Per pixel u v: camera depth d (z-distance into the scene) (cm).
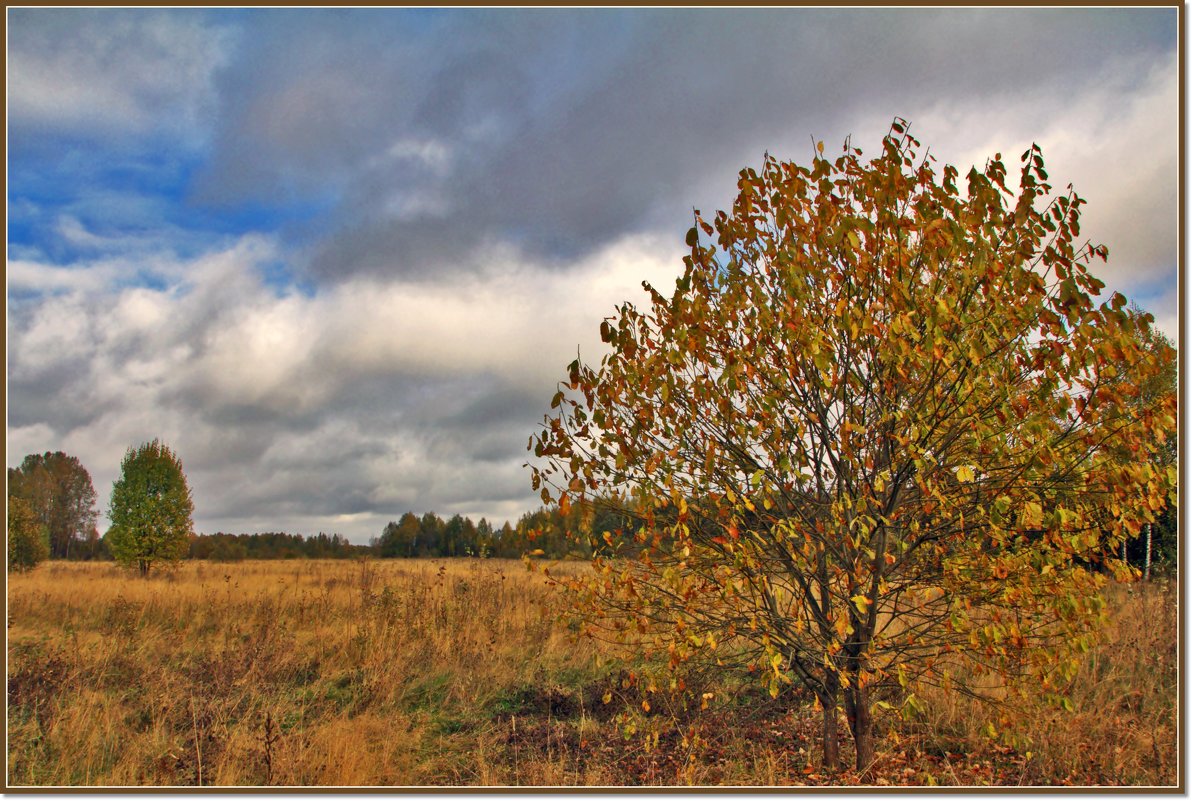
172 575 2180
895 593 441
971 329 384
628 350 409
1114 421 365
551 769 522
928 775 447
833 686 470
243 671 805
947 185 376
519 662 853
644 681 496
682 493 430
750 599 433
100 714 631
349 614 1103
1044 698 395
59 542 5488
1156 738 525
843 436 403
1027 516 360
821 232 392
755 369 413
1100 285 338
